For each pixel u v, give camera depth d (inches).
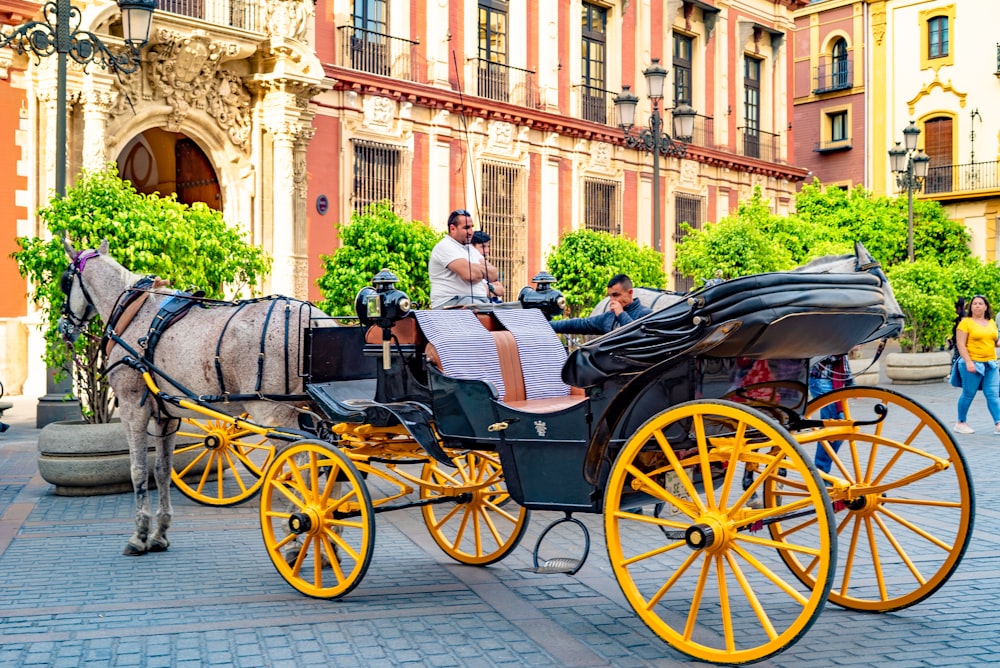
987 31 1555.1
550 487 208.2
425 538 297.3
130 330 285.4
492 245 970.1
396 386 239.0
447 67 925.2
